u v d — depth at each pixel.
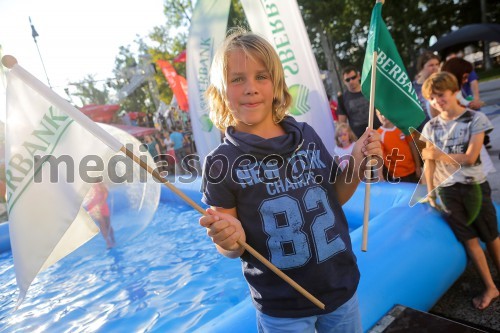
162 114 14.06
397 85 1.95
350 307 1.29
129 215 3.78
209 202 1.23
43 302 3.25
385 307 2.11
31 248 1.29
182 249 4.02
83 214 1.55
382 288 2.16
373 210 3.64
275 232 1.20
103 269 3.72
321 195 1.28
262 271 1.24
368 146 1.40
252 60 1.20
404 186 3.49
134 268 3.66
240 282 3.12
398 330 1.92
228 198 1.21
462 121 2.38
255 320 1.83
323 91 4.28
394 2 15.81
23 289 1.26
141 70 18.58
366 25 16.34
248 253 1.26
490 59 17.58
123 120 16.28
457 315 2.37
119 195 3.62
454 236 2.61
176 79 9.79
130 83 19.14
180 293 3.07
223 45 1.28
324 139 4.24
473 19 16.88
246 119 1.23
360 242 2.46
